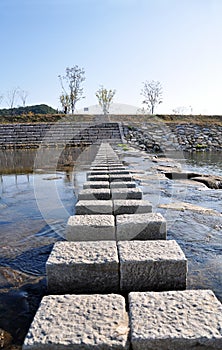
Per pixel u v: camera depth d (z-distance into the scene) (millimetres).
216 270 2656
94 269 2139
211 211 4406
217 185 6797
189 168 10586
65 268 2133
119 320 1601
